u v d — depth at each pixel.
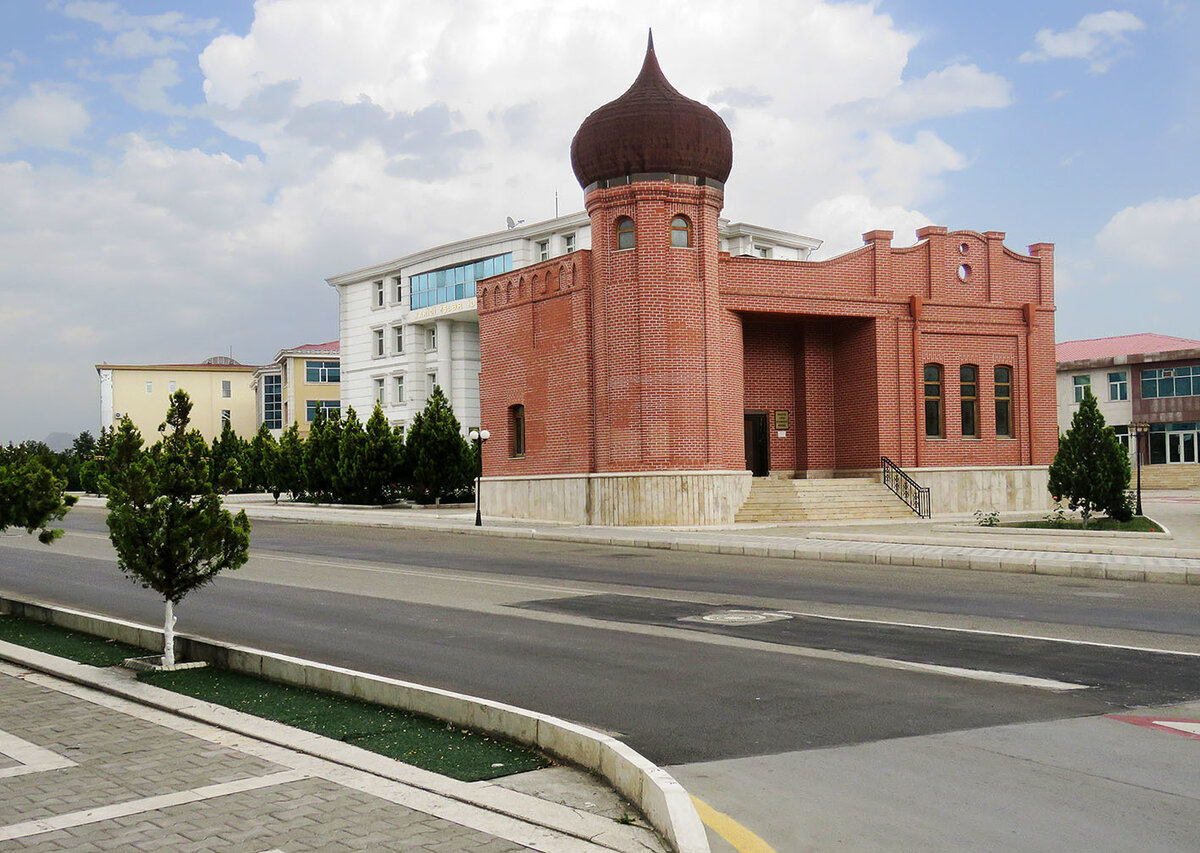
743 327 33.53
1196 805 5.94
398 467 44.66
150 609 15.00
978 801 6.05
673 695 8.87
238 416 89.69
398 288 66.00
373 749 7.20
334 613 14.17
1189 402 58.50
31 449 19.95
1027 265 35.16
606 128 29.44
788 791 6.29
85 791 6.27
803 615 13.44
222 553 10.58
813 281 31.91
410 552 23.97
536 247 57.44
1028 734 7.48
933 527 28.20
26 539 28.98
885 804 6.02
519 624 12.95
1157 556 19.08
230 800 6.07
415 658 10.77
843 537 24.11
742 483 30.27
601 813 5.86
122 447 10.67
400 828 5.59
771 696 8.77
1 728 7.88
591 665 10.22
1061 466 27.78
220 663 10.20
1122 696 8.66
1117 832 5.52
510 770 6.68
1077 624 12.51
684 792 5.58
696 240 29.59
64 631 12.45
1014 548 21.36
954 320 33.62
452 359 62.38
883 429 32.44
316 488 47.59
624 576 18.44
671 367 29.12
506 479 34.59
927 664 10.05
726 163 30.17
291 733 7.54
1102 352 66.38
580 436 30.98
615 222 29.77
